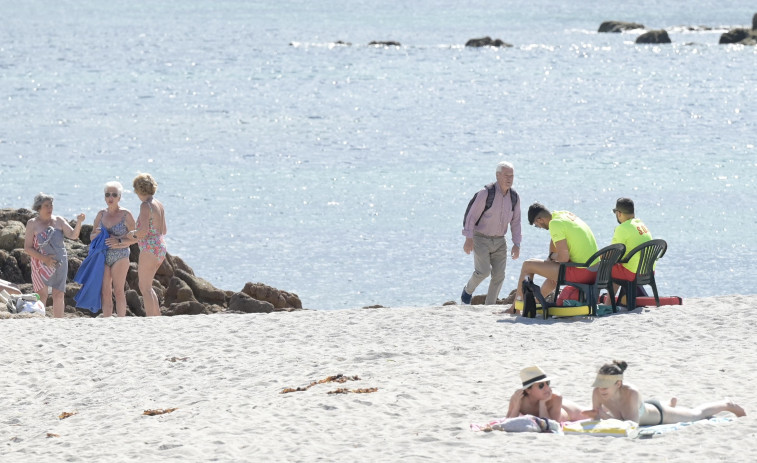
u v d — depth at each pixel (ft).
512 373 122.42
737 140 525.75
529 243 320.70
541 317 153.99
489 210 182.50
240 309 205.46
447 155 493.77
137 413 116.26
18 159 480.23
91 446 101.71
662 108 645.51
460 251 317.22
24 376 136.15
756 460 86.07
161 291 212.64
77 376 135.13
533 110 645.10
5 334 156.97
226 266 299.17
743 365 123.75
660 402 101.81
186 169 461.78
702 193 399.03
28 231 185.68
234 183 428.56
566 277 152.97
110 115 630.74
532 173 444.14
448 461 88.58
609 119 605.73
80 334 156.25
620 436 95.76
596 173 443.32
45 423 116.67
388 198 397.19
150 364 138.00
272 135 559.79
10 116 620.49
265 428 103.96
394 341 143.54
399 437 98.22
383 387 118.42
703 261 300.81
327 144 530.68
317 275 289.53
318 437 99.55
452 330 147.54
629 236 154.20
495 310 161.48
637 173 442.09
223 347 145.07
